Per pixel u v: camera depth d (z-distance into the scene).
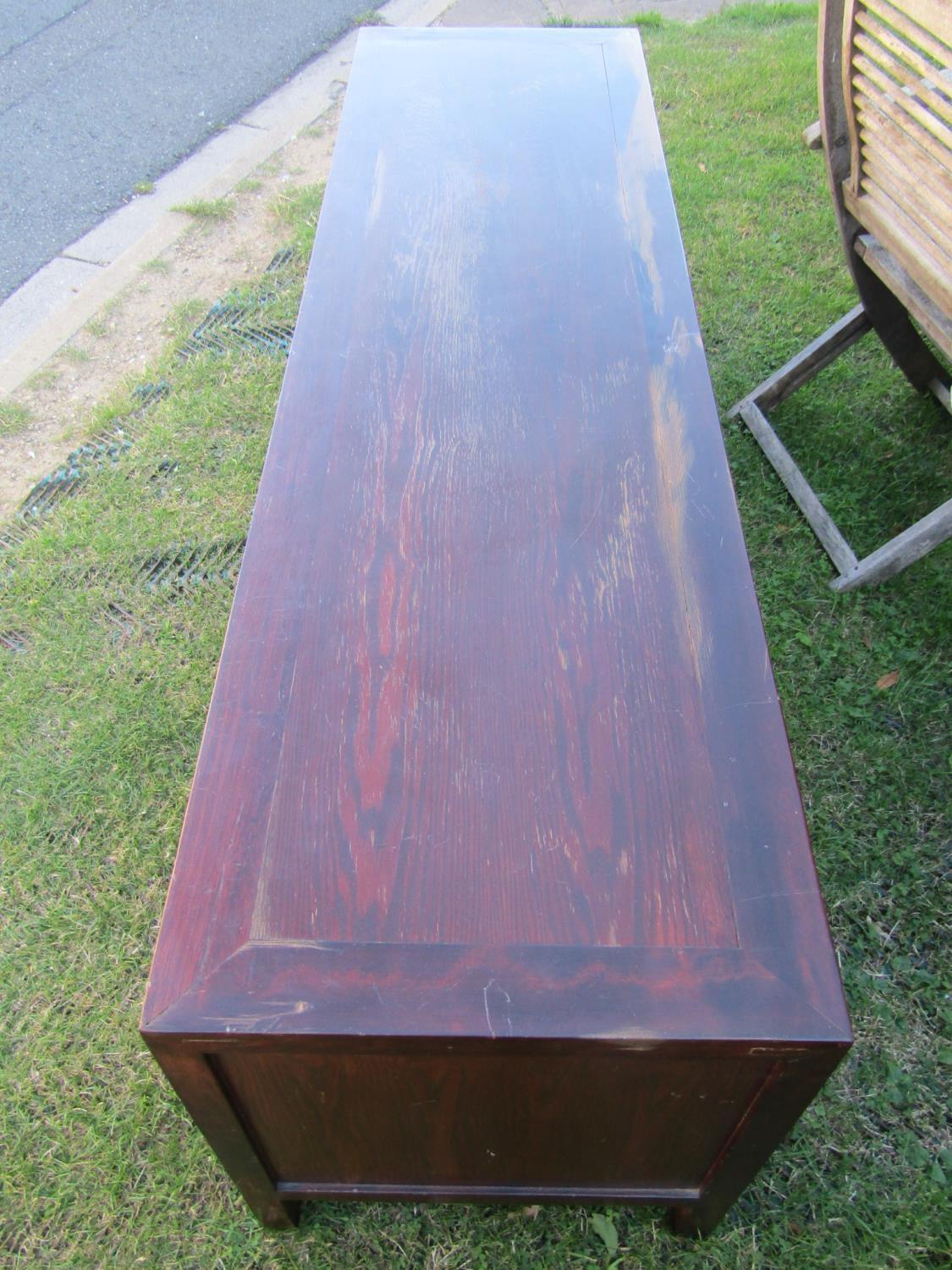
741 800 0.96
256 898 0.89
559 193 1.68
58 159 3.23
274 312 2.62
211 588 1.99
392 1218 1.27
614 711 1.02
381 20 3.95
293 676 1.05
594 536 1.18
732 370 2.41
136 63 3.73
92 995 1.47
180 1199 1.29
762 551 2.04
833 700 1.80
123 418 2.36
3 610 1.97
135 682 1.84
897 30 1.54
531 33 2.11
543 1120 1.01
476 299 1.48
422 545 1.17
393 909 0.88
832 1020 0.82
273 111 3.46
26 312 2.67
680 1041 0.82
